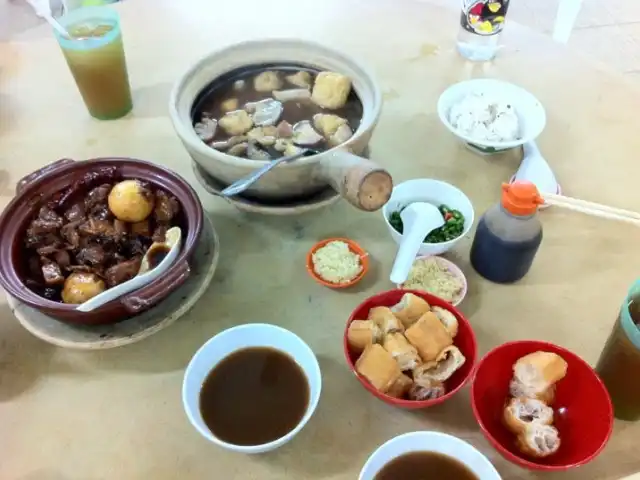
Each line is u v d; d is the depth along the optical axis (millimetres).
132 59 1376
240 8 1513
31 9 1562
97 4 1553
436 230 994
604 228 1039
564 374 785
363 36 1424
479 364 782
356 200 834
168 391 851
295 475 768
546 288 959
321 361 876
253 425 787
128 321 875
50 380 865
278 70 1117
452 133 1156
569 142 1174
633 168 1126
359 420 814
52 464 781
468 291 956
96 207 943
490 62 1354
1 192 1091
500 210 907
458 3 1533
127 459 785
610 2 2609
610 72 1326
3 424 819
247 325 837
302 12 1496
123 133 1212
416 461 740
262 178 911
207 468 775
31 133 1214
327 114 1047
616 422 812
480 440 793
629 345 735
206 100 1080
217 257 955
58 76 1346
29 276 897
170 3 1533
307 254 1012
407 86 1299
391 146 1175
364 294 959
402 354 794
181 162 1152
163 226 933
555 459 749
